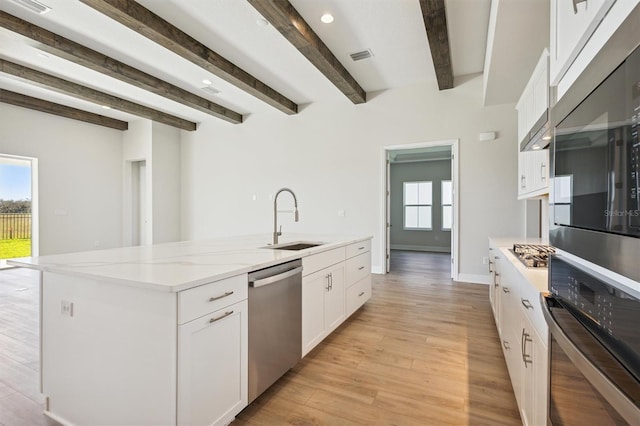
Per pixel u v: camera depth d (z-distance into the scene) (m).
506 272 2.11
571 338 0.85
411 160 8.50
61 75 4.43
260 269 1.78
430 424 1.66
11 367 2.24
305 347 2.25
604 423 0.67
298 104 5.81
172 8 2.99
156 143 6.67
